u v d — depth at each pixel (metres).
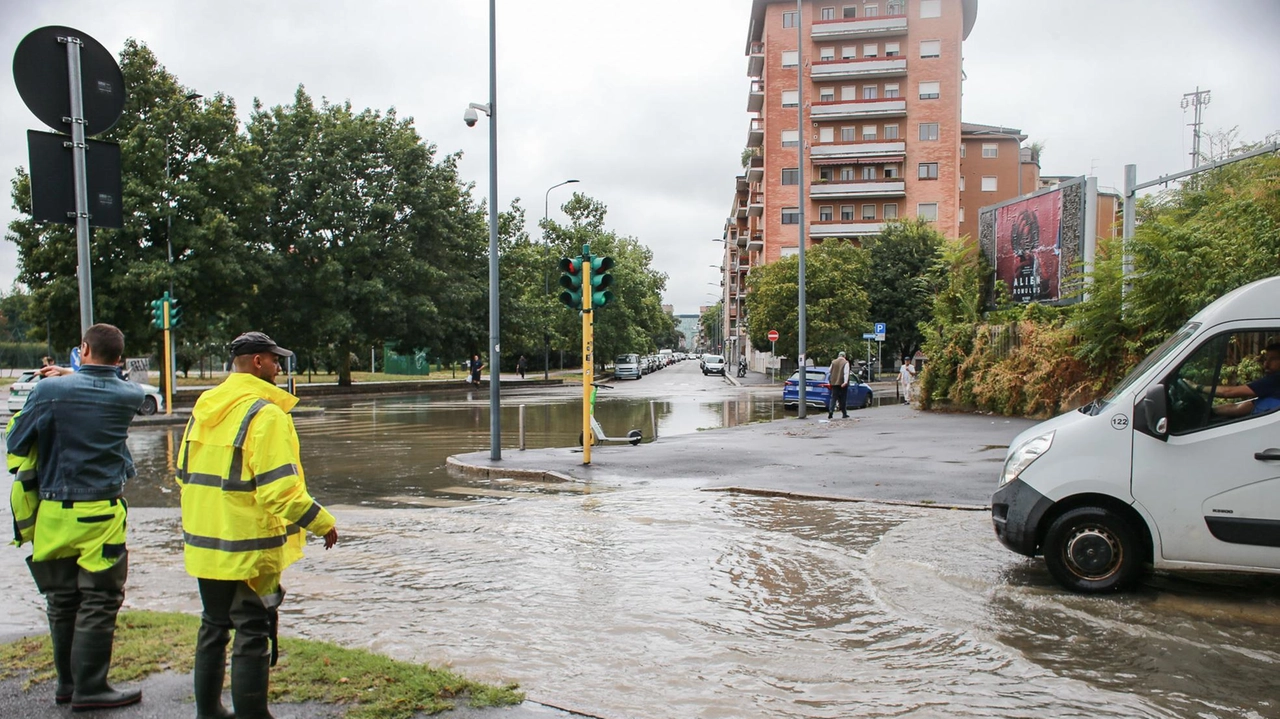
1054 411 20.64
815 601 6.02
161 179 30.34
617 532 8.45
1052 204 24.88
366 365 78.06
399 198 41.34
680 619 5.62
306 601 6.09
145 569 7.19
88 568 3.92
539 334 55.28
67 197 5.29
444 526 8.82
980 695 4.31
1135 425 5.97
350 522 9.08
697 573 6.81
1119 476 5.98
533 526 8.79
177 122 31.47
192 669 4.41
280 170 38.59
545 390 46.12
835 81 67.75
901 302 55.06
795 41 68.31
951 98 66.31
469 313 47.84
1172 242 16.91
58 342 31.91
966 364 23.97
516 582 6.57
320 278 37.66
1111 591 6.05
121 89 5.51
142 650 4.64
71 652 4.05
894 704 4.20
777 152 68.56
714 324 153.88
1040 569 6.82
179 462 3.66
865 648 5.04
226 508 3.51
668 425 23.34
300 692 4.05
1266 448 5.75
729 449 15.62
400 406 31.86
